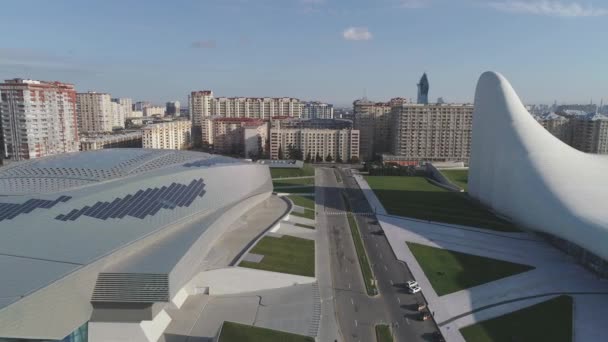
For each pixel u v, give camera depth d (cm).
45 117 19538
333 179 18188
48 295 4859
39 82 19788
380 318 6631
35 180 7519
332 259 8944
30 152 19050
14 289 4744
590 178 10194
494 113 12644
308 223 11344
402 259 8975
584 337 6025
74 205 6594
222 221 7869
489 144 12938
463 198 14388
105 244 5859
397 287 7688
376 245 9844
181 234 6831
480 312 6775
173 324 6253
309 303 6938
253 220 10506
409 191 15612
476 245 9788
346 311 6831
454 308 6912
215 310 6669
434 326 6412
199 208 7881
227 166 9694
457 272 8281
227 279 7231
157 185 7869
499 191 12156
